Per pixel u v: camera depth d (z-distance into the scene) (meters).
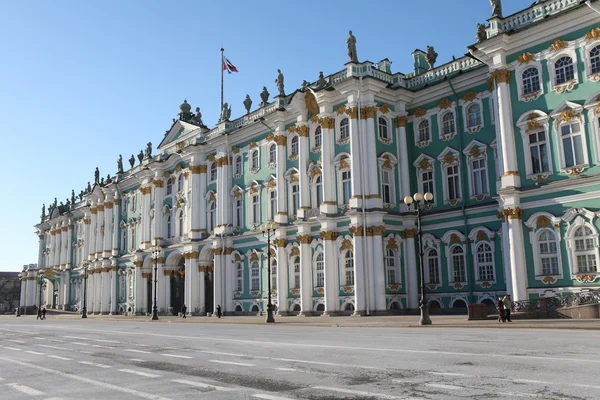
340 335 23.61
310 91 46.69
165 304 64.25
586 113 32.22
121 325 43.62
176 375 12.93
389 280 42.31
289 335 24.59
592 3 31.44
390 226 42.72
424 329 26.55
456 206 41.22
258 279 52.16
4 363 16.88
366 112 42.81
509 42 35.44
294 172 49.12
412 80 45.34
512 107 35.22
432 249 42.25
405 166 44.00
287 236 48.81
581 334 20.55
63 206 100.44
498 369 11.98
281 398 9.73
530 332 22.25
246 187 54.44
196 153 60.41
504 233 34.78
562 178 32.75
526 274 33.44
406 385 10.51
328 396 9.77
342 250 43.50
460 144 41.12
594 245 31.16
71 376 13.48
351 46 43.62
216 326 37.22
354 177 42.22
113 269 75.81
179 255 63.81
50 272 92.31
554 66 33.81
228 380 11.88
